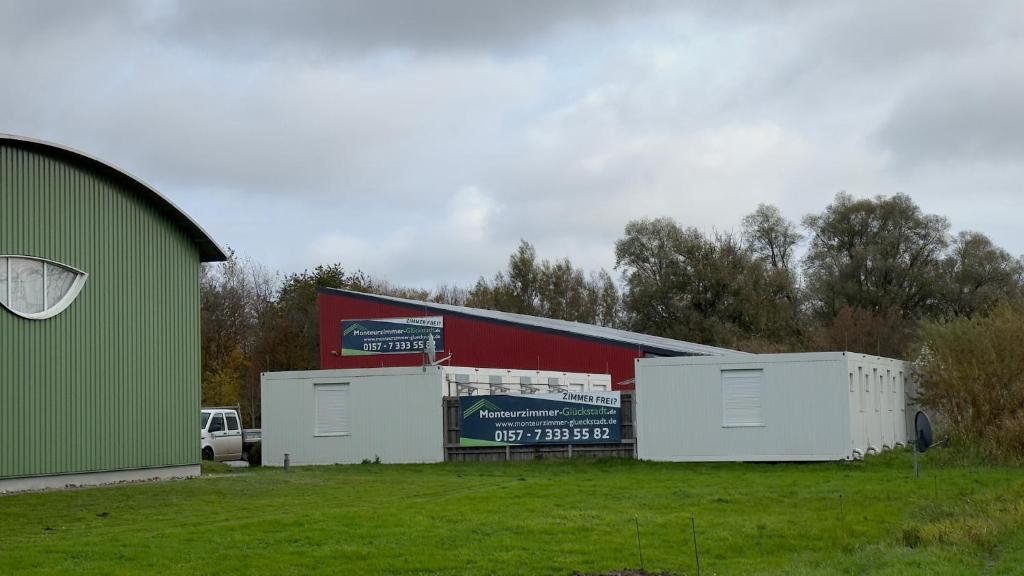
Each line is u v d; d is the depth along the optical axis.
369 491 24.12
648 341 51.84
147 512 20.47
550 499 21.98
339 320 53.38
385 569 14.70
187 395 28.94
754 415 31.06
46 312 24.48
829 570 14.42
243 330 73.88
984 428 31.69
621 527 18.19
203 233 29.30
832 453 30.45
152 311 27.83
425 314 51.66
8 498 22.06
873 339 71.12
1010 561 14.95
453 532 17.45
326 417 34.22
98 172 26.25
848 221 82.25
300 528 17.80
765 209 89.81
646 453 31.89
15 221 23.86
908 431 39.62
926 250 80.88
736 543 16.84
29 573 14.18
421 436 33.47
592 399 32.53
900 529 17.98
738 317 78.75
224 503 21.86
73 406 25.03
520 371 38.56
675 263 80.00
